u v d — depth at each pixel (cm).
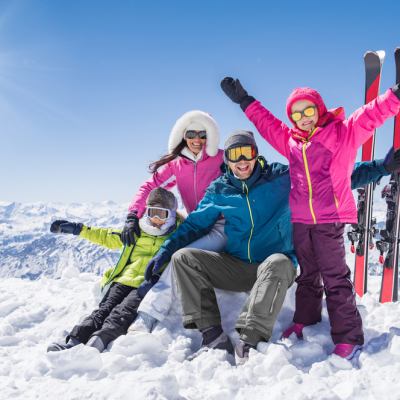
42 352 331
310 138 314
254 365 274
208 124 442
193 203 467
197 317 309
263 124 353
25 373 284
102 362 285
